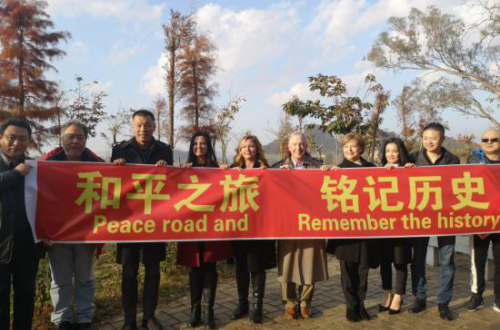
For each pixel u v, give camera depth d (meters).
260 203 4.03
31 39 22.06
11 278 3.57
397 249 4.07
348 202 4.05
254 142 4.25
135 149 4.02
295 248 4.09
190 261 3.92
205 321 3.95
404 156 4.30
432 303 4.54
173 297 4.79
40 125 22.09
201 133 4.32
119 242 3.79
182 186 3.99
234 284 5.37
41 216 3.65
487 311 4.28
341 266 4.09
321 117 12.04
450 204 4.06
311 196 4.06
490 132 4.27
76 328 3.79
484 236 4.16
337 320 4.11
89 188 3.82
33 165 3.69
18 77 21.73
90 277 3.85
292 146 4.29
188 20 22.78
